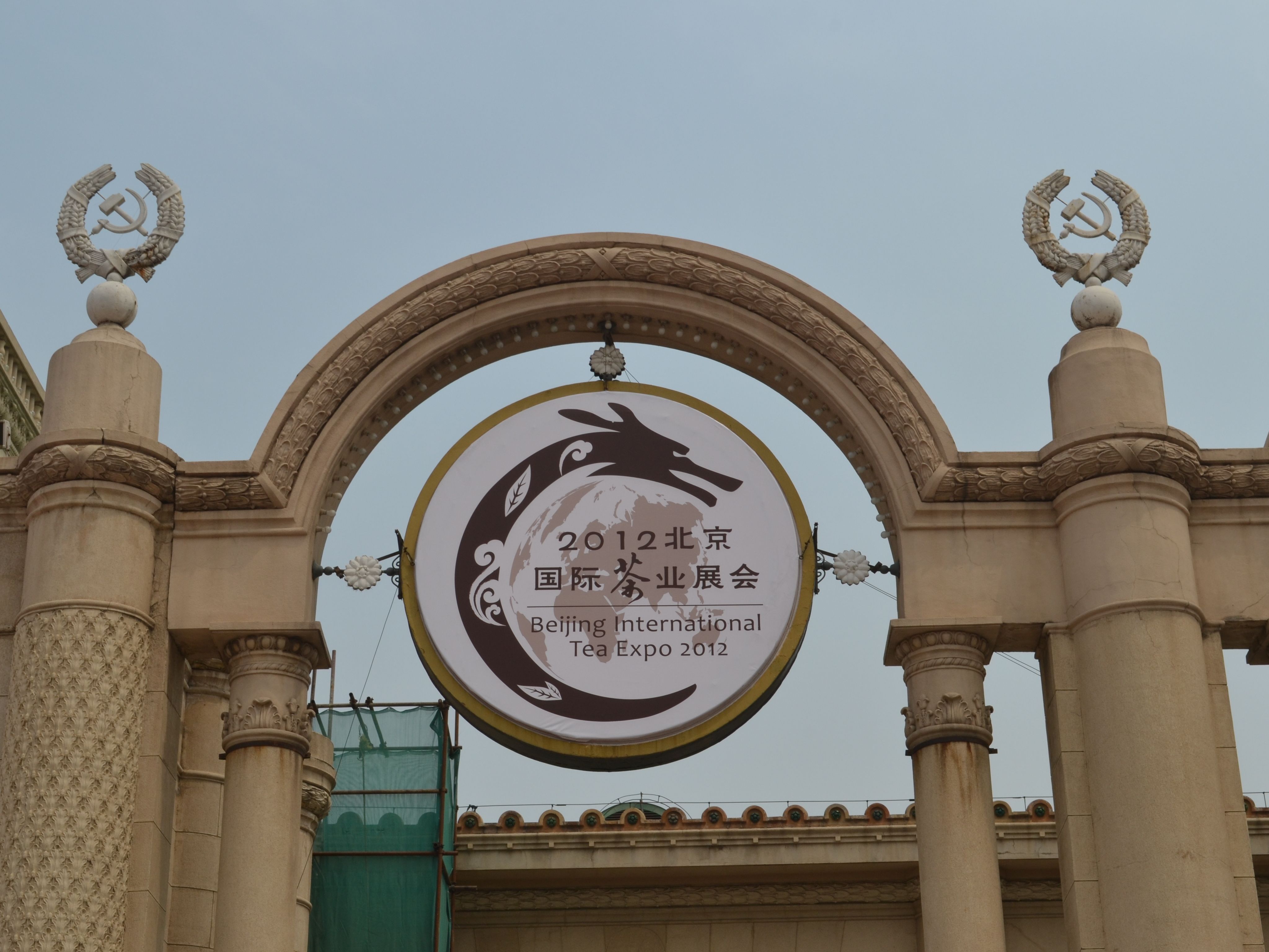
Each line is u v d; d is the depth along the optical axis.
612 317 11.91
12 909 10.22
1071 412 11.41
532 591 11.22
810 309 11.61
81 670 10.69
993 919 10.34
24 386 16.44
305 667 11.11
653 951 16.08
